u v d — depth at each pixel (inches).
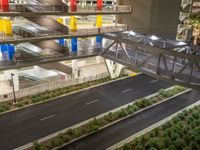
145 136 1204.5
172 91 1728.6
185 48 1357.0
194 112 1419.8
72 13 1478.8
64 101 1561.3
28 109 1445.6
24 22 1590.8
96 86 1801.2
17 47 1558.8
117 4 1943.9
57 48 1593.3
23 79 1780.3
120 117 1384.1
